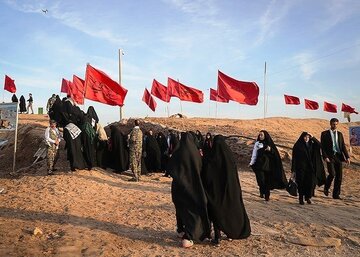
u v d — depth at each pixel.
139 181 12.52
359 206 9.75
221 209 5.72
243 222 5.84
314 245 6.04
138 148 12.51
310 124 31.34
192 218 5.61
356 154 19.59
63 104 13.60
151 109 24.36
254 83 16.62
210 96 25.08
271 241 6.20
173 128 22.52
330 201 10.36
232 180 5.80
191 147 5.81
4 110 12.30
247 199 10.02
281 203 9.69
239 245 5.90
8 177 12.45
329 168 10.66
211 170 5.78
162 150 15.64
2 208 7.79
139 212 7.96
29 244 5.52
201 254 5.46
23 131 21.19
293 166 9.64
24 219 6.94
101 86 13.19
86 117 12.91
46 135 11.81
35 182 10.64
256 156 9.84
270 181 9.73
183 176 5.72
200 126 23.97
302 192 9.62
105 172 13.27
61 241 5.69
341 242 6.33
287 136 21.25
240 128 23.27
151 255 5.37
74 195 9.32
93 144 12.94
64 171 12.54
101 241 5.86
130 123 24.81
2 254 5.04
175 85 21.39
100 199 9.14
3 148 19.48
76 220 7.03
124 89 13.29
